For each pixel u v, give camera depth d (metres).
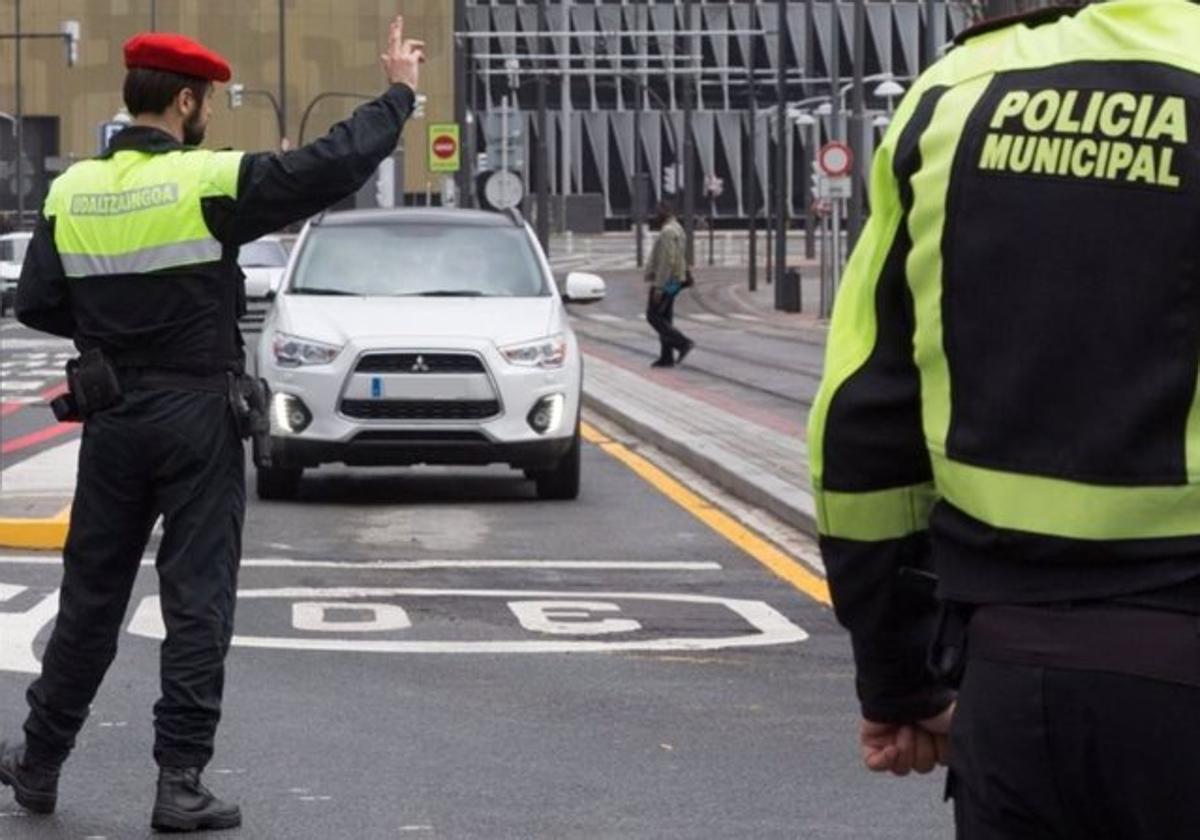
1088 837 5.73
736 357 71.44
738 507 31.14
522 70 123.19
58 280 13.38
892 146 6.02
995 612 5.74
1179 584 5.57
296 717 16.44
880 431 6.02
